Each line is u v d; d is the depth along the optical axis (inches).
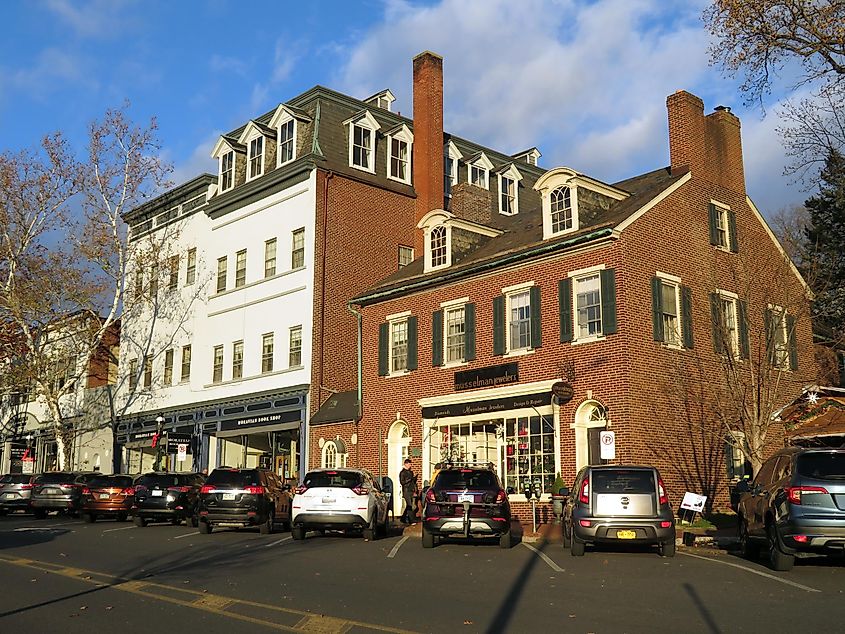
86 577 525.7
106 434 1809.8
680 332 980.6
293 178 1381.6
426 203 1449.3
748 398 952.9
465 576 526.9
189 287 1611.7
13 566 584.1
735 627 359.6
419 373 1169.4
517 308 1053.2
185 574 540.1
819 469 526.3
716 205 1083.3
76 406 1929.1
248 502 870.4
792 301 1079.6
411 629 359.9
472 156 1552.7
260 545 747.4
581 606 413.4
